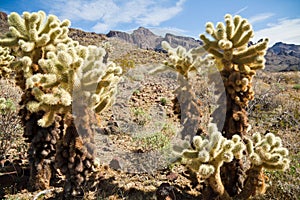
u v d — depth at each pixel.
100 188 2.09
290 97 4.70
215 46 1.96
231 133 1.92
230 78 1.89
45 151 2.03
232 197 1.86
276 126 3.42
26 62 1.89
